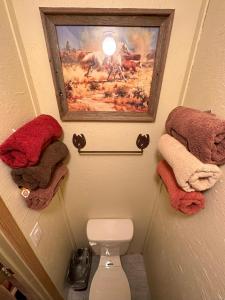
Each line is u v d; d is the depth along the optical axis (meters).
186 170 0.53
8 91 0.64
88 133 0.91
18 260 0.74
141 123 0.89
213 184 0.55
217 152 0.51
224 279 0.52
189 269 0.74
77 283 1.40
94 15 0.64
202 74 0.65
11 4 0.62
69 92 0.79
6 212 0.64
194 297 0.70
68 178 1.10
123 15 0.64
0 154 0.60
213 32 0.58
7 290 0.93
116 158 1.01
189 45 0.70
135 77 0.77
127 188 1.16
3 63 0.61
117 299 1.23
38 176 0.66
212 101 0.59
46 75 0.76
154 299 1.35
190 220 0.73
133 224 1.40
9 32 0.63
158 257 1.20
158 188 1.13
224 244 0.52
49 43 0.68
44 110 0.85
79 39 0.68
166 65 0.75
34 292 0.92
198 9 0.64
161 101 0.83
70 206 1.26
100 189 1.17
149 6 0.64
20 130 0.64
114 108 0.84
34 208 0.77
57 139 0.87
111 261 1.43
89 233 1.29
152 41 0.69
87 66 0.74
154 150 0.98
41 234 0.91
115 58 0.73
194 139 0.53
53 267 1.09
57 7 0.62
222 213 0.53
